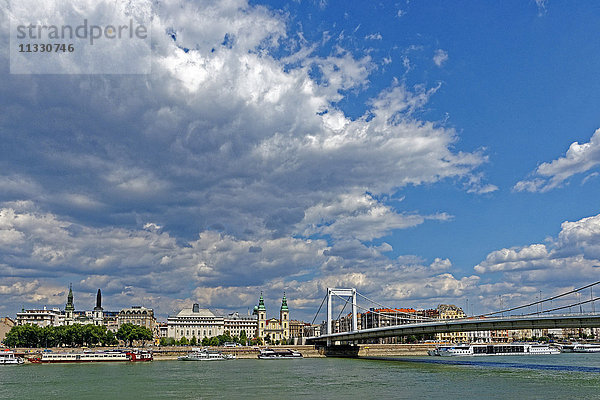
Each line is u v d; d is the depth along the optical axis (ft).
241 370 631.97
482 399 371.97
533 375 531.91
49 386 460.14
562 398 373.20
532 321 581.94
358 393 408.26
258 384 472.85
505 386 440.86
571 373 553.64
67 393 415.44
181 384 473.67
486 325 634.43
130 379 518.78
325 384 468.75
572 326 547.08
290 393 411.13
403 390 423.64
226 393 412.57
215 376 548.31
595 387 429.79
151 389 438.40
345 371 604.08
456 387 438.81
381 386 451.12
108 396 398.83
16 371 619.26
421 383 469.57
